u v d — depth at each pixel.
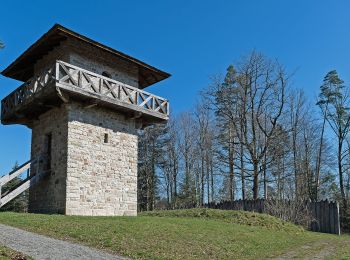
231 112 29.50
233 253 11.15
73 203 16.52
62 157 16.95
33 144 19.23
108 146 18.34
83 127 17.45
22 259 7.92
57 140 17.48
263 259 10.91
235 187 36.25
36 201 17.97
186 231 13.08
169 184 39.62
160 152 39.56
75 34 17.00
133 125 19.78
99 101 17.42
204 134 38.34
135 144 19.67
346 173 36.72
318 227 21.56
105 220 13.84
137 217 15.54
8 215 14.35
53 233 11.47
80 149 17.19
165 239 11.53
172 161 39.78
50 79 16.42
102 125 18.27
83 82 16.97
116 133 18.84
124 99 18.41
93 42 17.59
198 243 11.61
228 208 24.48
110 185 18.11
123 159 18.94
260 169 27.62
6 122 19.98
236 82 31.12
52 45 18.38
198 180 38.38
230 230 14.65
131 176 19.16
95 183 17.50
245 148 30.94
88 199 17.09
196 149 39.03
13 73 20.83
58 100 17.33
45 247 9.45
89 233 11.48
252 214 19.16
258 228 16.86
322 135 36.59
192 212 20.02
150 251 10.01
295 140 34.28
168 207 38.09
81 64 17.95
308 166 35.91
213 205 25.55
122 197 18.55
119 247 10.18
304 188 33.41
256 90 27.88
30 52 18.73
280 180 32.91
